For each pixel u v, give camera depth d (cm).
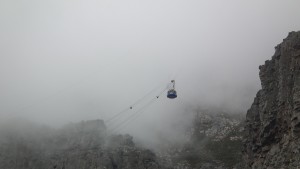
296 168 9625
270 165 10931
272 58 13200
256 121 12912
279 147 11094
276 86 12412
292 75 11469
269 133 11756
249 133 13475
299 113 10344
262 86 13112
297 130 10312
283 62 12062
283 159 10431
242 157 13900
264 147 11831
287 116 11131
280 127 11506
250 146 13038
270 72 13062
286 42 12269
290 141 10619
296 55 11588
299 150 9881
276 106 11881
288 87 11456
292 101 10969
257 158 12119
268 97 12481
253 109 13750
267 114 12069
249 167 12544
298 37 11888
